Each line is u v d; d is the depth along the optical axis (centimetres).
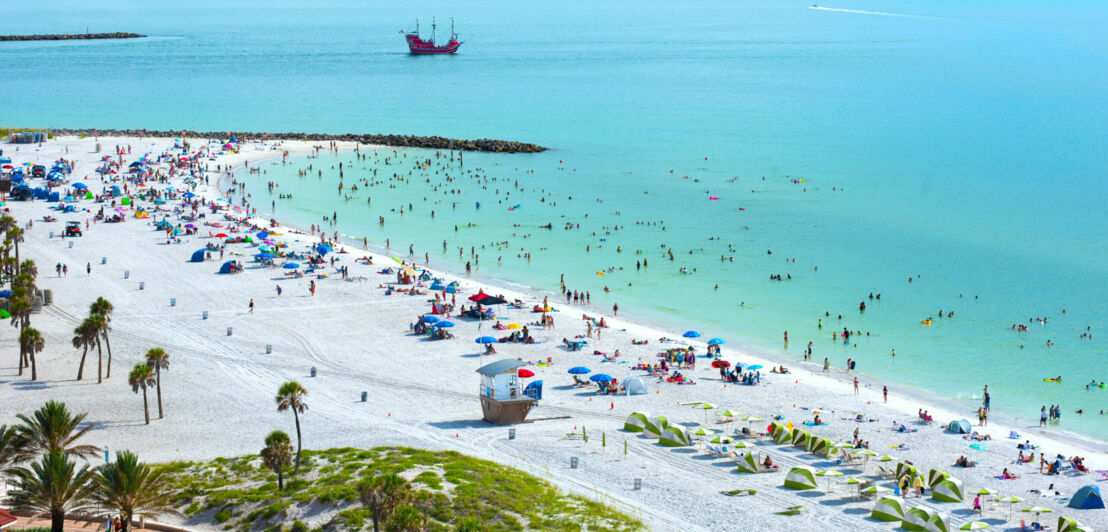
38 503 4919
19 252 12462
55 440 5650
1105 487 6291
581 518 5456
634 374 8675
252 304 10438
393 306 10675
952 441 7194
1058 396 8462
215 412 7412
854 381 8538
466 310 10562
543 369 8769
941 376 8969
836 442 7031
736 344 9938
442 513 5369
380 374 8488
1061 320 10762
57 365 8406
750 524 5578
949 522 5647
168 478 5984
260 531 5316
